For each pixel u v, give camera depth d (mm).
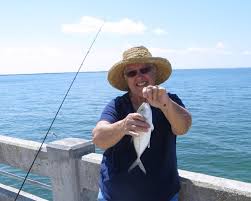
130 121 2596
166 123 2877
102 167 3066
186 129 2775
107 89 107688
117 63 2953
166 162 2846
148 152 2842
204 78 188750
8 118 40375
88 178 3684
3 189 4867
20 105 59219
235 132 26094
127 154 2902
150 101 2605
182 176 3002
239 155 18562
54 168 3934
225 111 41125
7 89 129375
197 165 16938
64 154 3766
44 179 12023
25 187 11578
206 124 30703
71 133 27859
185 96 66562
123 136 2842
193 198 2932
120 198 2906
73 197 3795
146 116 2631
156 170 2842
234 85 109438
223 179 2883
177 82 138625
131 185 2863
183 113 2727
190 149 20203
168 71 3092
